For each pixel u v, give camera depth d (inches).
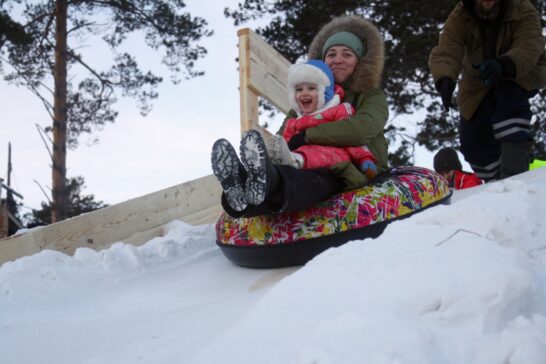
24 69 649.6
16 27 624.7
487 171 203.5
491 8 180.7
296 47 600.1
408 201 140.9
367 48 159.6
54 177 617.9
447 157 228.5
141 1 668.7
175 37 682.8
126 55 719.7
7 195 570.3
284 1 614.5
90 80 717.3
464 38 191.0
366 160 146.3
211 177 223.6
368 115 146.4
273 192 128.6
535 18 179.2
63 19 640.4
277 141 131.0
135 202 198.1
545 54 185.9
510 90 185.9
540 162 258.2
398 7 571.5
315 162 138.4
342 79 158.2
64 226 180.4
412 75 590.9
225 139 130.3
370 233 135.3
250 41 224.8
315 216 135.6
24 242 172.7
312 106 150.0
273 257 138.9
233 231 146.4
